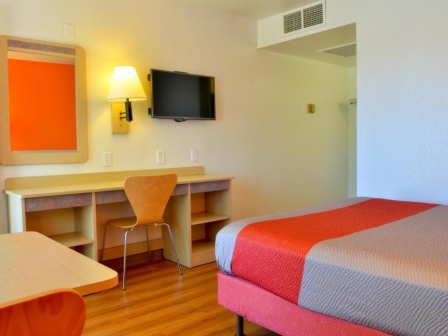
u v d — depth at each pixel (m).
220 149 4.07
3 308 0.66
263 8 3.95
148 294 2.76
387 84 3.21
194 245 3.68
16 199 2.58
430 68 2.96
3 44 2.76
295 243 1.70
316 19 3.79
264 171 4.51
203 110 3.81
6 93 2.78
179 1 3.69
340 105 5.50
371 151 3.33
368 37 3.30
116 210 3.40
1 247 1.32
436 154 2.96
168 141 3.66
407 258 1.42
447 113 2.90
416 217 2.15
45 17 2.95
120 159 3.36
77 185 3.03
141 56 3.46
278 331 1.77
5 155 2.78
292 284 1.64
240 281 1.96
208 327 2.25
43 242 1.39
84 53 3.12
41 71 2.94
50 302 0.73
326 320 1.55
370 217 2.16
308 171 5.04
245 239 1.88
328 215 2.22
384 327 1.34
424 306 1.25
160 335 2.16
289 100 4.77
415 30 3.03
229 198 3.64
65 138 3.05
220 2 3.77
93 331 2.21
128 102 3.18
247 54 4.28
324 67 5.22
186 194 3.32
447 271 1.29
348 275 1.45
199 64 3.86
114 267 3.39
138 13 3.43
